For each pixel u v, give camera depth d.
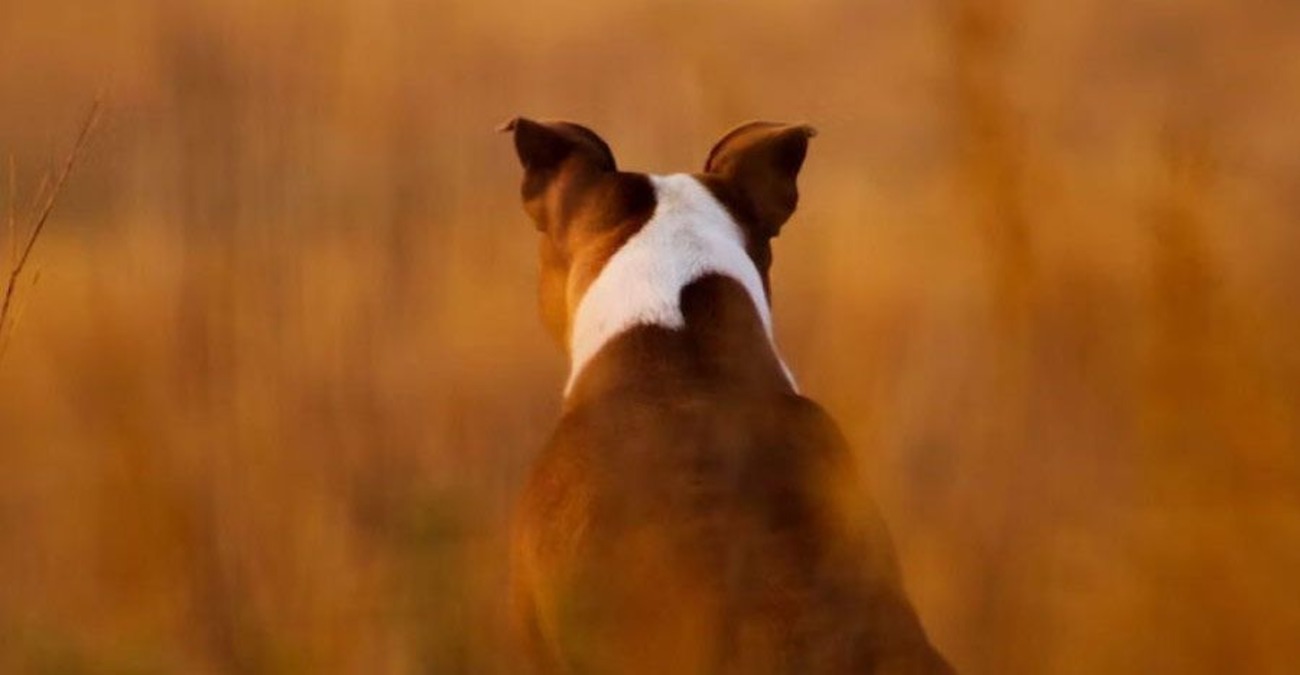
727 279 10.39
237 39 13.98
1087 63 18.22
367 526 10.73
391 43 14.12
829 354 11.88
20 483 13.09
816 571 8.86
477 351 13.40
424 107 14.77
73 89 23.36
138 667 9.45
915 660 8.58
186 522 10.71
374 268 13.26
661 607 8.98
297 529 10.83
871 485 11.06
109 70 19.09
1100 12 20.92
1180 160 9.49
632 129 19.36
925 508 10.68
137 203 15.19
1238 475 9.25
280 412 11.73
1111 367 9.88
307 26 13.91
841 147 19.75
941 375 11.70
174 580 10.55
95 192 17.48
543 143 11.06
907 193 17.20
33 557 12.09
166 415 11.36
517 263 15.05
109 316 12.09
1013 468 10.34
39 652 9.44
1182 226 9.36
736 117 11.58
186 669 9.70
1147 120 12.05
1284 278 10.27
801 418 9.83
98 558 10.84
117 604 10.55
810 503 9.20
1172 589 9.29
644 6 22.70
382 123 13.79
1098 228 9.80
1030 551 10.03
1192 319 9.30
